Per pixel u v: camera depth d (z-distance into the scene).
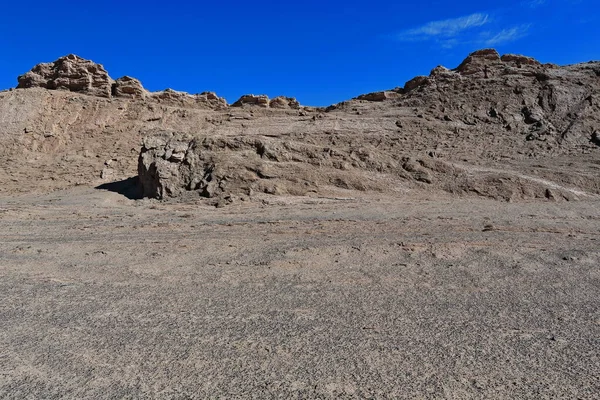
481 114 36.28
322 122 34.75
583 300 5.97
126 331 4.91
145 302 5.95
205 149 21.02
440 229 11.88
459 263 8.05
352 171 20.66
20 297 6.14
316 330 4.91
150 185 20.11
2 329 4.97
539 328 4.95
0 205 18.86
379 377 3.84
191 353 4.34
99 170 30.30
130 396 3.57
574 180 21.47
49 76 44.00
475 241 9.95
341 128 32.94
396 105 40.06
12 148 34.22
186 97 45.28
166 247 9.69
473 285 6.70
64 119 38.22
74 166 31.44
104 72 44.06
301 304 5.84
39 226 13.37
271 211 15.72
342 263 8.11
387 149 28.41
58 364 4.12
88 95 42.47
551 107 36.34
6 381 3.81
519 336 4.72
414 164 21.44
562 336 4.72
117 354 4.32
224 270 7.68
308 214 15.04
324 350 4.39
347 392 3.61
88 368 4.04
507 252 8.82
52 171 30.42
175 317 5.36
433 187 20.16
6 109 38.22
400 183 20.23
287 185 18.88
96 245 10.01
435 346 4.47
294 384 3.73
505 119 35.22
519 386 3.69
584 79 39.47
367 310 5.59
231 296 6.21
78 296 6.21
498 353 4.30
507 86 39.22
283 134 31.19
